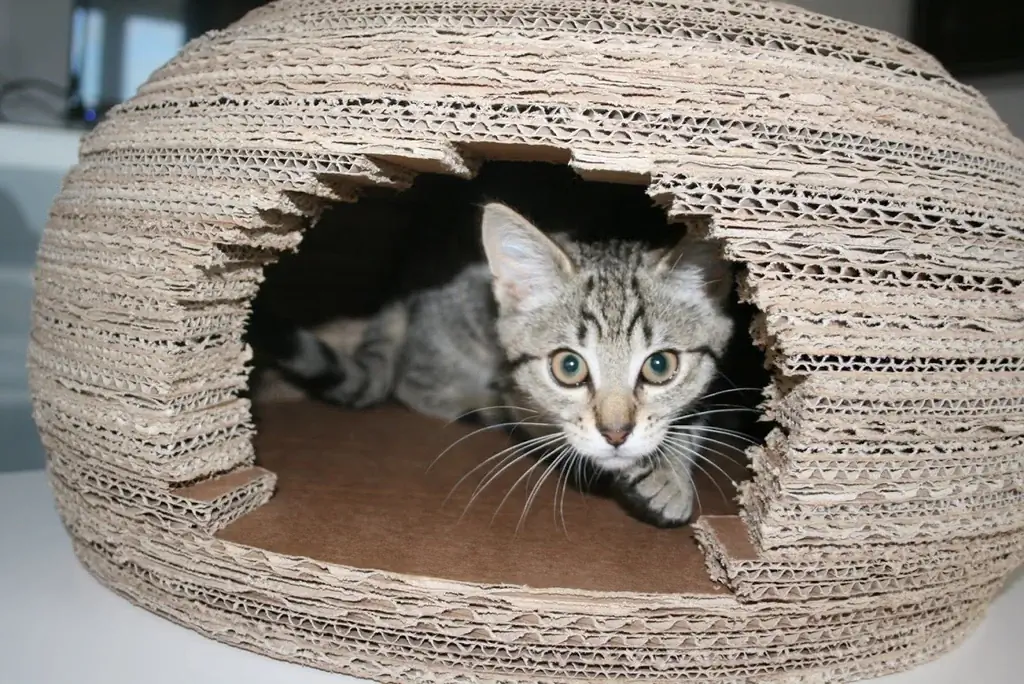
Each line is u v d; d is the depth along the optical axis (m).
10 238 0.50
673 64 0.27
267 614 0.30
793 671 0.29
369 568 0.30
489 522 0.34
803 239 0.27
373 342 0.49
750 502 0.29
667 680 0.29
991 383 0.28
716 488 0.40
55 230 0.32
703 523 0.30
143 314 0.29
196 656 0.30
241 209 0.29
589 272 0.38
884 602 0.29
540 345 0.38
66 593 0.33
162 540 0.31
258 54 0.29
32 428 0.51
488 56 0.27
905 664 0.30
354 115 0.28
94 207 0.31
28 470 0.48
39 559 0.35
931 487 0.28
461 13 0.28
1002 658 0.32
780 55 0.27
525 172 0.45
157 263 0.29
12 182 0.50
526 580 0.30
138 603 0.32
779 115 0.27
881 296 0.27
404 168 0.30
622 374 0.36
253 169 0.29
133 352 0.30
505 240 0.37
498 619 0.28
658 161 0.27
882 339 0.27
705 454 0.42
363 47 0.28
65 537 0.37
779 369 0.28
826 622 0.29
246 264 0.32
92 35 0.58
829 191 0.27
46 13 0.58
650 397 0.37
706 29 0.27
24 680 0.28
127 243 0.30
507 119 0.27
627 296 0.37
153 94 0.31
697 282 0.37
